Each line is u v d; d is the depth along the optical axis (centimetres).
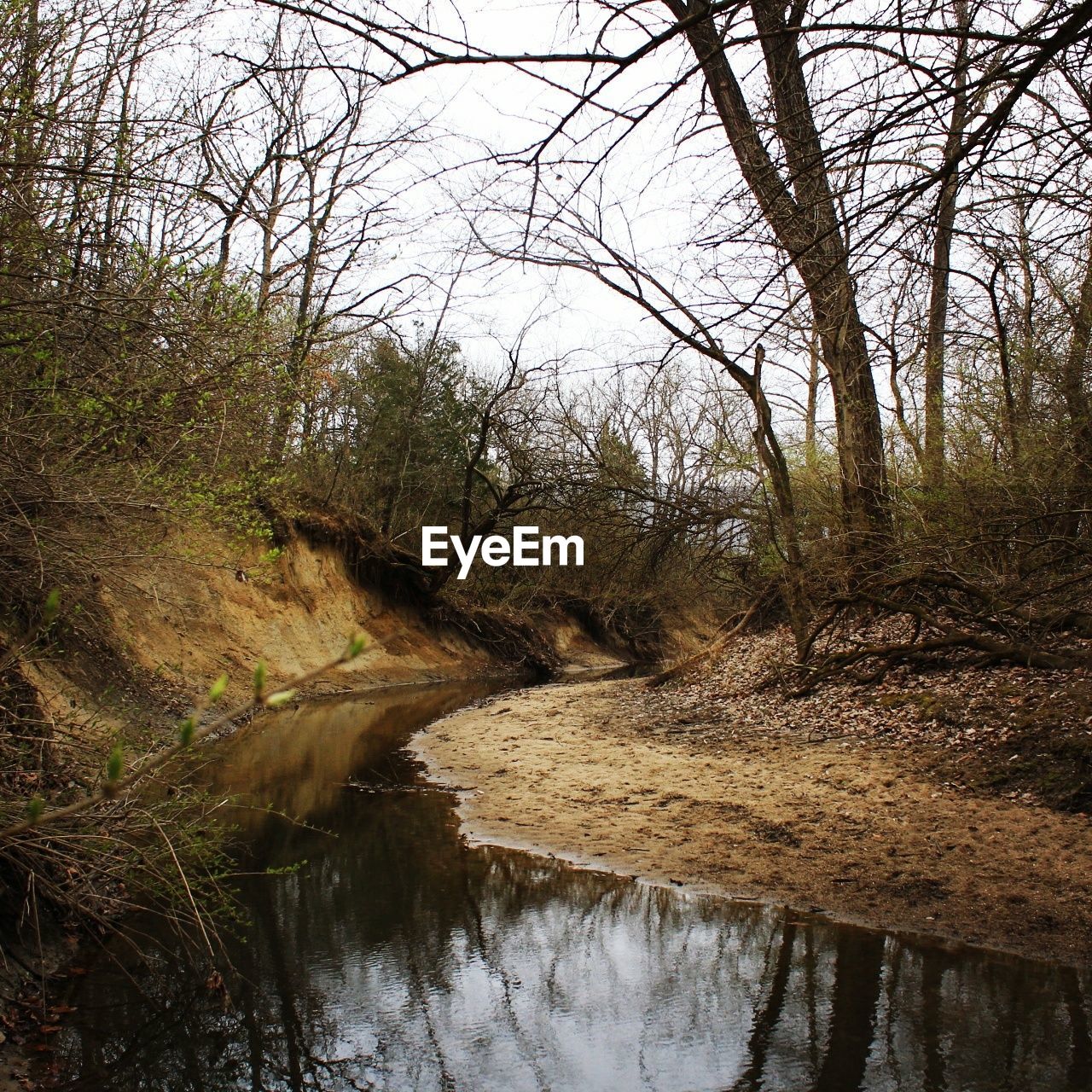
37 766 623
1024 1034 520
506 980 615
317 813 1038
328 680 2231
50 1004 555
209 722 1478
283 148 1236
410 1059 515
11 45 643
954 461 1479
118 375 675
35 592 732
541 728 1609
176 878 636
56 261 674
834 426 1814
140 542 777
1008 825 846
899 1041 518
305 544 2427
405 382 2864
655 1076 493
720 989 595
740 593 2525
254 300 848
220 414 757
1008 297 1205
